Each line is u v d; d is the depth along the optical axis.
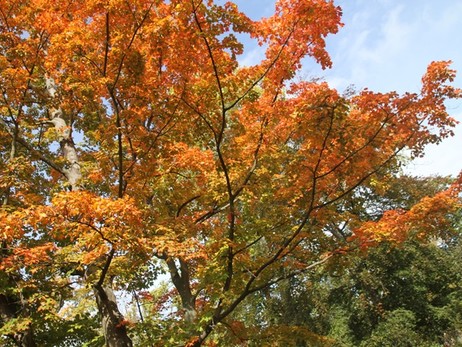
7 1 7.19
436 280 17.92
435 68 5.77
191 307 8.49
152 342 7.06
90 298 8.66
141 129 6.40
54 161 9.30
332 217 7.72
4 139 9.13
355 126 6.11
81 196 4.97
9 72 6.98
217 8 5.31
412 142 6.30
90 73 6.19
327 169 6.75
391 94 5.87
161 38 5.61
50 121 9.58
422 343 15.82
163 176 7.88
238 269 7.54
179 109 6.37
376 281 16.64
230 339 7.53
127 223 5.27
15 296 9.95
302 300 18.27
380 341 15.96
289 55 6.39
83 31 6.09
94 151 9.65
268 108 6.56
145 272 10.36
